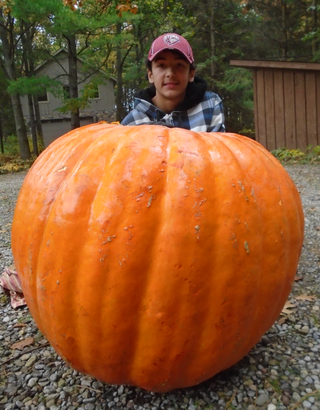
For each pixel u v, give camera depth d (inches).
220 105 123.6
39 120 818.2
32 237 64.1
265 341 89.7
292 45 798.5
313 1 607.8
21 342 94.9
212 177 60.2
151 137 63.7
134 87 953.5
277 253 65.0
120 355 61.4
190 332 59.7
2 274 134.1
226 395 72.0
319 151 409.4
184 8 747.4
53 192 63.5
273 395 71.4
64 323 61.6
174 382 65.9
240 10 766.5
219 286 58.7
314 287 120.3
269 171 68.5
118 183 58.1
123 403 71.4
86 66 631.8
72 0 464.8
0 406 71.7
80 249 58.5
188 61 111.5
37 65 957.8
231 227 58.6
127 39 558.6
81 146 67.3
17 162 595.2
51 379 79.4
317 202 231.9
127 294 57.3
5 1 492.7
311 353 84.7
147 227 56.7
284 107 444.5
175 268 56.5
